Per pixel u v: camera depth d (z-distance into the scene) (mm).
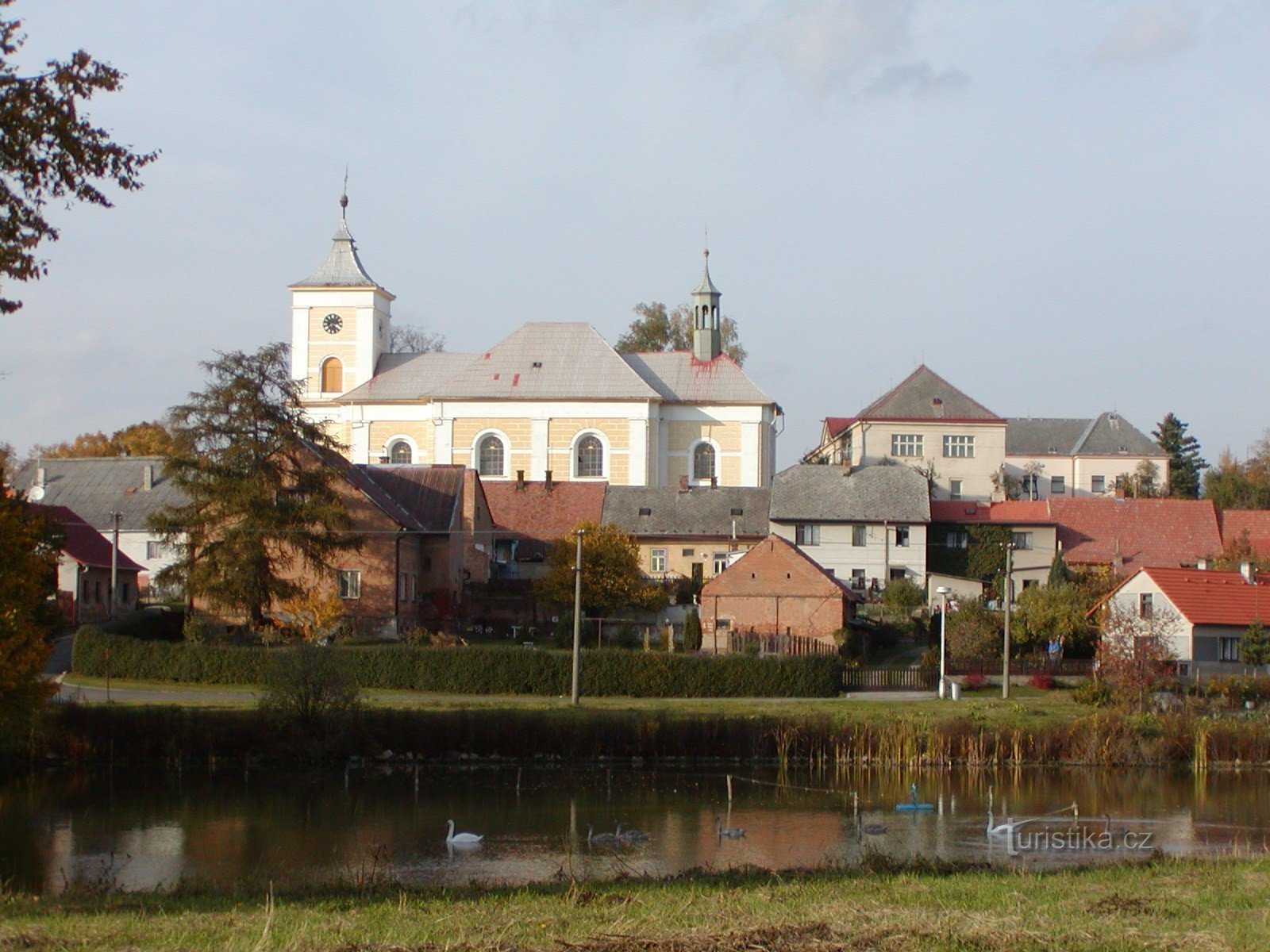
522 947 21156
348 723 58719
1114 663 71875
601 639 86125
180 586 80375
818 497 106625
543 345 130000
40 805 48750
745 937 21547
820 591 86062
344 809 48281
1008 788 54281
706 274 134000
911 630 93625
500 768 58219
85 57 25719
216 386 79812
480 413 126500
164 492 114375
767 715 62906
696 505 109438
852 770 58875
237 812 47688
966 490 132125
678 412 129250
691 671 73375
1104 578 95938
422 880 35531
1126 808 49312
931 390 134500
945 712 66188
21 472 118812
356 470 91312
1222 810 48750
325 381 134750
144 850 40875
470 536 96812
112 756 58094
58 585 87938
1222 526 116188
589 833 43000
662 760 60469
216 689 70750
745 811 48438
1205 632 81375
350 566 86562
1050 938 21875
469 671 72812
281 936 22156
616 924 22719
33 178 25891
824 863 36562
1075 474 150250
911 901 25609
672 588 99688
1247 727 61938
